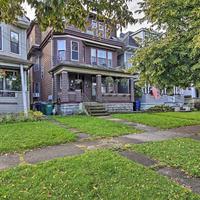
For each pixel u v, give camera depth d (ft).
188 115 52.39
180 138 26.94
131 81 68.23
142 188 13.38
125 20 11.32
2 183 13.80
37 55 74.08
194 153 20.15
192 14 20.74
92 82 66.85
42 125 33.65
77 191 12.97
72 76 63.00
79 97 57.36
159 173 15.92
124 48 73.56
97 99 60.80
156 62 21.80
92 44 66.49
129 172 15.56
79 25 11.23
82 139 26.22
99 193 12.78
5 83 52.95
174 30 22.91
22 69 50.06
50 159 18.48
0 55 48.70
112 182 14.06
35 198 12.22
